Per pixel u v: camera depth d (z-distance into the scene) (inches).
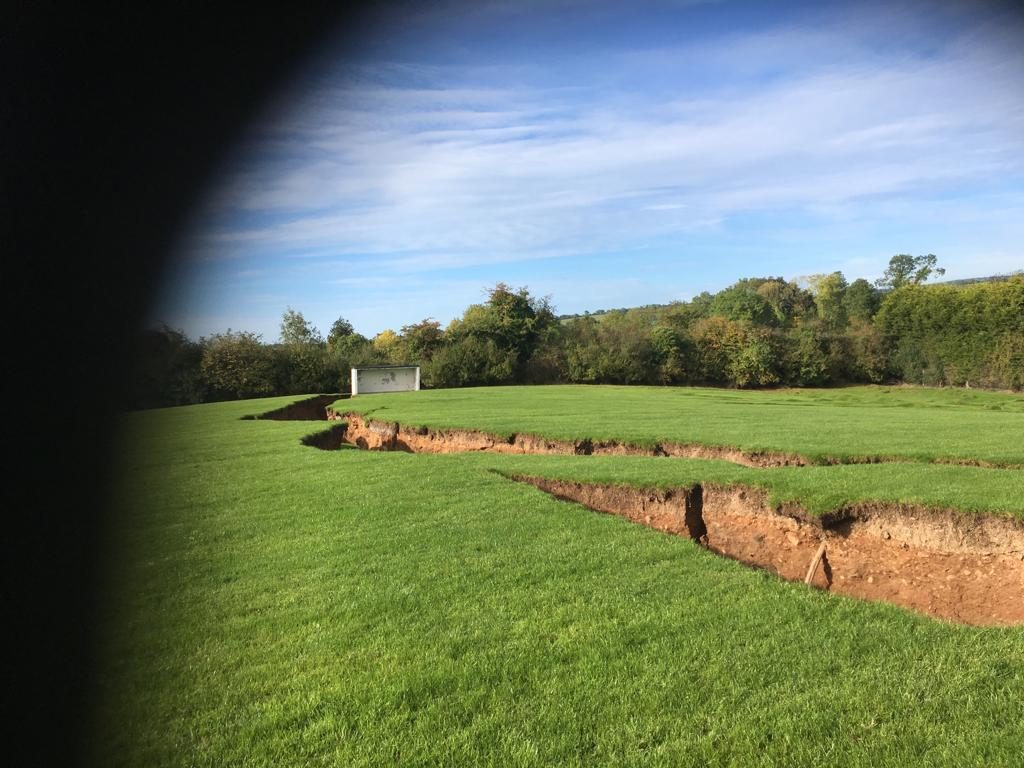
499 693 169.2
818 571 320.8
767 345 2058.3
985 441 534.0
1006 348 1738.4
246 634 211.5
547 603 228.1
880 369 2048.5
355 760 143.2
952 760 136.9
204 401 1535.4
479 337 2117.4
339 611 227.3
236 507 392.8
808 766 136.9
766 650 188.7
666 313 2689.5
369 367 1574.8
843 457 479.8
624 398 1279.5
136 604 238.8
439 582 252.1
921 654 185.3
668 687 168.9
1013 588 280.2
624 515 393.4
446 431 735.7
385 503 387.2
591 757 141.9
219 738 154.0
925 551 314.8
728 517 378.9
